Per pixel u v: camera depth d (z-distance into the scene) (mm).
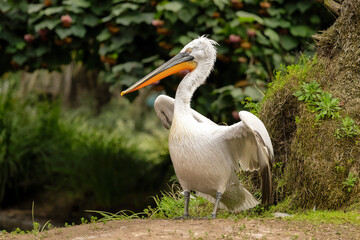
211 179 7641
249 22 11797
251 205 8148
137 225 7051
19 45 12703
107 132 19562
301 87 8656
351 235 6426
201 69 7988
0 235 7148
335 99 8281
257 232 6543
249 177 9195
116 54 12633
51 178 15531
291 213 8305
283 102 8773
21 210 14203
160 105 8672
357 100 8305
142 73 12242
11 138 15773
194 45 8039
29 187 15305
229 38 11898
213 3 11953
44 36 12719
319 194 8094
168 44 12125
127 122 25031
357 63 8422
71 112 21047
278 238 6297
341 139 8070
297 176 8398
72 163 15789
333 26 8820
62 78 23266
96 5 12414
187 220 7340
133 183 15172
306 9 11859
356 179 7930
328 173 8039
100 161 15461
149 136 23094
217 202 7680
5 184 15008
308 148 8250
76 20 12289
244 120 7188
